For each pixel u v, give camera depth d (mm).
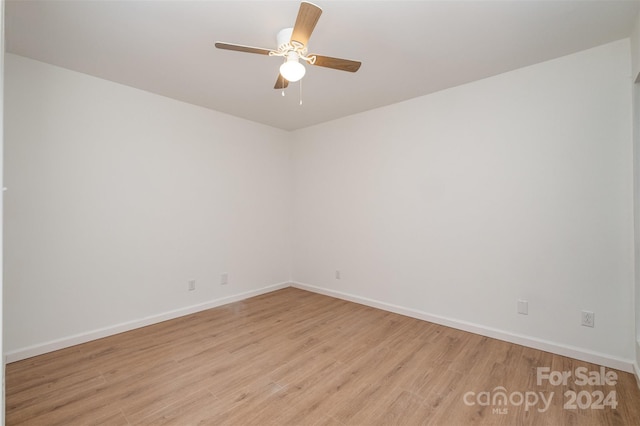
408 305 3303
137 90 2990
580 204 2326
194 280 3449
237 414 1764
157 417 1735
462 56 2363
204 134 3523
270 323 3123
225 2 1753
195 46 2227
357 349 2547
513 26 1980
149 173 3082
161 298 3178
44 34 2072
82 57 2389
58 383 2059
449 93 2973
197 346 2611
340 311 3465
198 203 3480
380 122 3510
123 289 2916
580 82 2312
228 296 3771
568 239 2377
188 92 3076
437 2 1745
